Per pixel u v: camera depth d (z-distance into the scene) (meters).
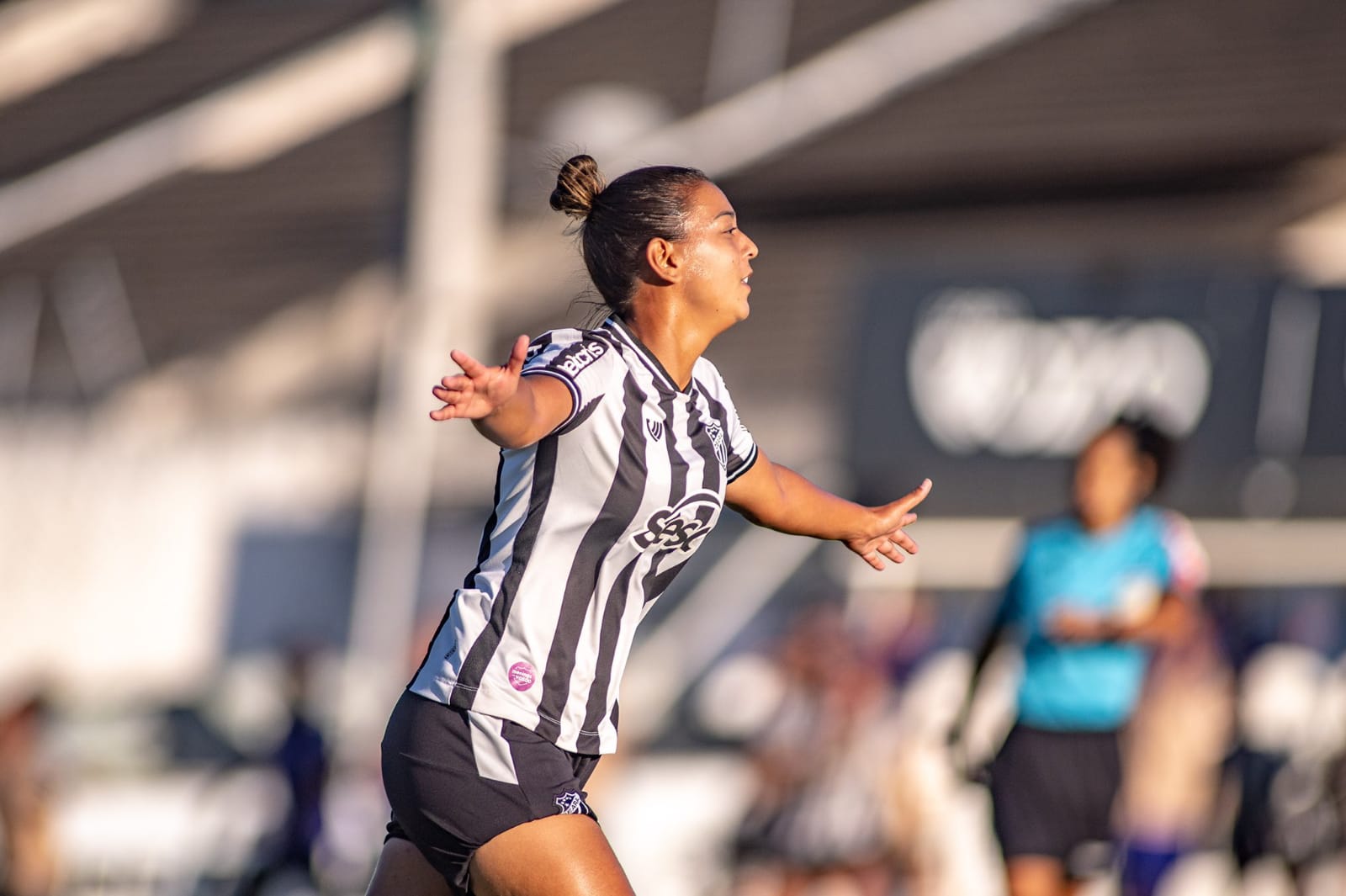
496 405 10.73
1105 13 79.69
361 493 61.31
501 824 11.98
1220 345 50.72
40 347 73.31
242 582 60.31
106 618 59.50
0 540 60.09
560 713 12.19
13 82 97.62
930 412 52.44
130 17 100.69
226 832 38.62
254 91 89.56
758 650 49.62
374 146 85.44
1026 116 73.81
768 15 84.94
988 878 37.75
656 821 41.88
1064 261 55.28
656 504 12.07
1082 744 22.05
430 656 12.45
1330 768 36.97
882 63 79.81
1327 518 49.91
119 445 62.53
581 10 87.44
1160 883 36.16
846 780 37.31
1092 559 22.34
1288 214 65.25
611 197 12.45
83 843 40.00
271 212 81.88
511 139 74.19
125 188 85.62
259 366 72.81
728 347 67.25
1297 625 44.19
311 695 37.09
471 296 50.53
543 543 12.02
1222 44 75.19
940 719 39.91
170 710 46.31
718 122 77.50
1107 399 51.09
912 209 70.75
